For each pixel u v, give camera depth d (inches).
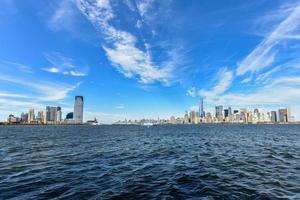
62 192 573.3
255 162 973.8
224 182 656.4
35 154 1268.5
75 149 1525.6
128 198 525.7
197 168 865.5
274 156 1141.1
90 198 526.9
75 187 617.6
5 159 1090.7
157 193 561.6
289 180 668.1
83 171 821.2
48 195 550.9
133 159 1096.2
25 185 636.1
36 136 3080.7
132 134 3703.3
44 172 804.6
